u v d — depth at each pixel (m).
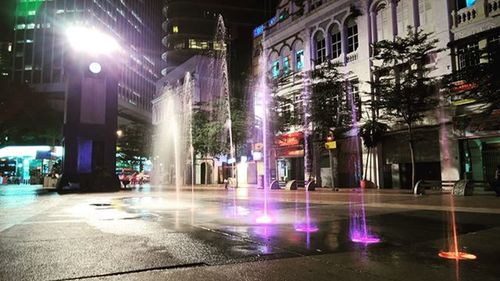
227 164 48.78
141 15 106.75
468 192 17.78
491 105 18.52
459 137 21.91
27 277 4.90
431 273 5.12
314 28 32.78
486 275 5.01
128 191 29.16
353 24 29.53
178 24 78.25
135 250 6.56
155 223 10.02
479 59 20.41
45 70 81.06
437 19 23.44
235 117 34.16
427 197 17.28
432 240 7.42
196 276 4.96
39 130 48.28
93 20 81.69
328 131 26.89
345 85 26.73
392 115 22.89
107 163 30.12
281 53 36.62
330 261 5.78
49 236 7.97
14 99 41.97
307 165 31.02
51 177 37.00
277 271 5.21
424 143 24.25
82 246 6.91
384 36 27.12
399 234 8.11
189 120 47.25
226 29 78.25
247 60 56.53
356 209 13.26
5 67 72.06
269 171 35.22
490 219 10.22
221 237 7.84
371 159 26.92
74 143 29.30
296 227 9.20
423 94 20.69
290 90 33.56
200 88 55.97
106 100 30.52
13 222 10.23
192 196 21.88
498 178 17.12
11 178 57.78
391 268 5.38
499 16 20.58
